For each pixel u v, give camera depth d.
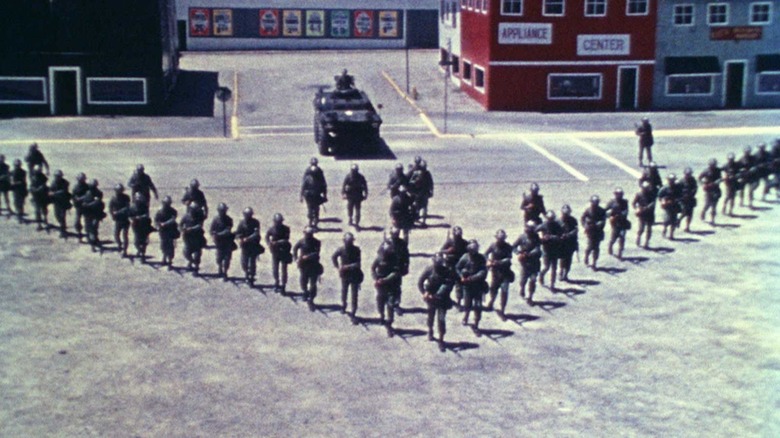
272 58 62.69
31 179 25.55
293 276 22.09
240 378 16.16
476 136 40.31
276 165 34.25
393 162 34.81
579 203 28.61
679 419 14.62
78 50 44.72
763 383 15.95
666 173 32.81
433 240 24.84
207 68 57.97
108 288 20.97
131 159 35.06
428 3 69.00
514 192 30.16
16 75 44.88
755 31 47.56
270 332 18.39
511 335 18.33
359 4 68.56
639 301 20.27
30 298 20.20
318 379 16.14
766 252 23.98
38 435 14.02
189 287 21.16
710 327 18.64
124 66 44.94
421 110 46.66
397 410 14.93
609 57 47.06
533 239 19.94
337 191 30.28
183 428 14.27
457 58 54.22
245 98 49.06
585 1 46.31
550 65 46.84
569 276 22.12
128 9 44.50
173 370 16.47
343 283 19.09
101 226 26.36
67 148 37.09
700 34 47.38
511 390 15.73
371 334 18.38
